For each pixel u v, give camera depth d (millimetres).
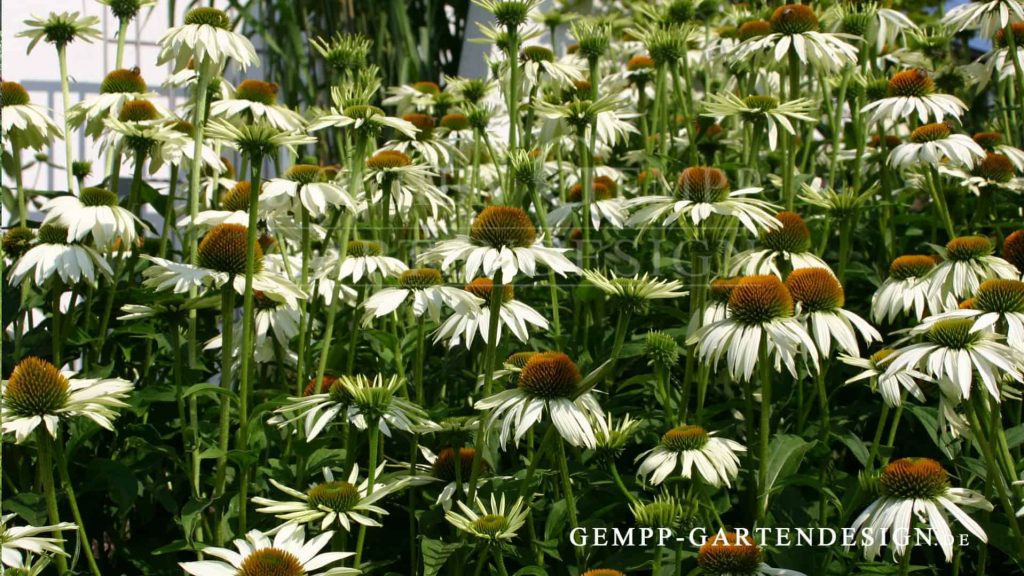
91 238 3340
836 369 3574
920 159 3756
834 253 4215
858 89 4316
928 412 3152
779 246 3248
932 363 2637
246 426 2777
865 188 4711
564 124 4305
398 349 3299
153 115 3590
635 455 3287
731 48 4297
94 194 3240
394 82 7598
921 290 3359
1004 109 4594
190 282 2789
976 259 3221
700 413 3086
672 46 4301
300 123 3996
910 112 3844
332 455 3090
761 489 2809
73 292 3264
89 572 2895
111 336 3266
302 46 6914
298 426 3189
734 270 3312
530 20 4984
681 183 3109
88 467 2799
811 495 3268
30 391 2441
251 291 2721
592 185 4324
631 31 4609
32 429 2439
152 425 3242
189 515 2699
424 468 3117
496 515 2594
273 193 3111
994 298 2697
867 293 4148
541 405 2590
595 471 2996
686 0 4594
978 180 4020
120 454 3277
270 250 4027
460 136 4898
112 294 3357
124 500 2754
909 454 3473
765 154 4871
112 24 5117
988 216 4441
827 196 3617
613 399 3275
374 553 3096
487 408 2668
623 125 4266
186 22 3307
